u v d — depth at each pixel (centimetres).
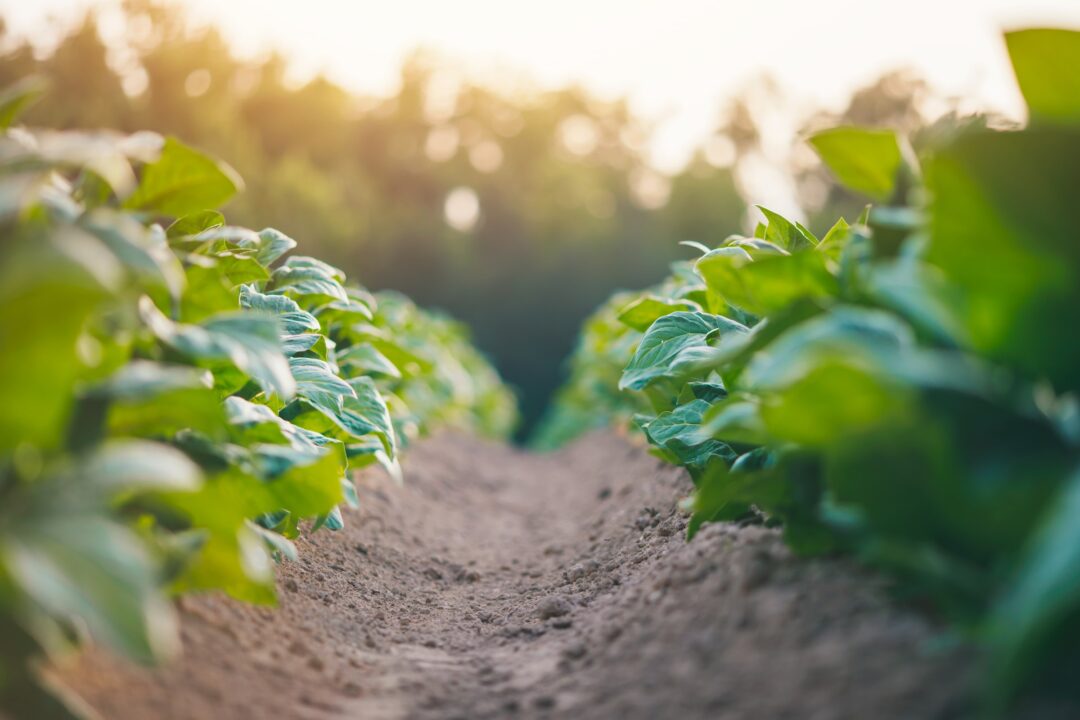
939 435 176
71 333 169
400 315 842
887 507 190
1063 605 139
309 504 258
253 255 373
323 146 3944
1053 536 144
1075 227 187
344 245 2969
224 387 279
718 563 262
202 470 229
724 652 219
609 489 634
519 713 226
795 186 4259
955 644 184
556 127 5084
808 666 198
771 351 201
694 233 4306
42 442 179
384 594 362
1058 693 169
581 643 268
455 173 4491
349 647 281
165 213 261
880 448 184
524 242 4169
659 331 340
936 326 193
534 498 812
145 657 153
